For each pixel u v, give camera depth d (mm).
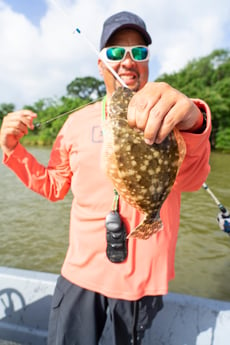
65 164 717
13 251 2258
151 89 417
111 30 662
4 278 978
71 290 641
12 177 5391
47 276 976
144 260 601
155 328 870
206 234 2516
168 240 615
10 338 961
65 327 635
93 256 622
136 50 669
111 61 672
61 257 2164
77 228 653
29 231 2668
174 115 404
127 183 491
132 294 598
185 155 531
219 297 1687
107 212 611
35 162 712
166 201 621
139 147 481
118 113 503
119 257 597
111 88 695
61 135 711
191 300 874
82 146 637
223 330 830
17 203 3607
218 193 3855
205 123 508
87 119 659
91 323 629
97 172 616
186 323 856
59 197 740
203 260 2086
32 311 953
